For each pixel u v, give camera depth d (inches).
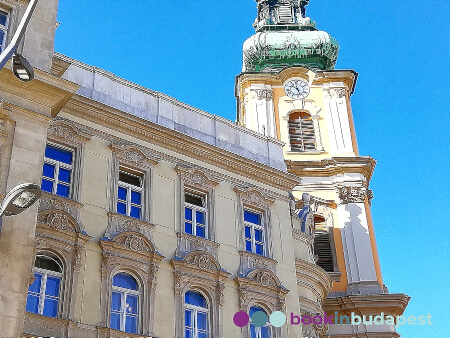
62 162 909.2
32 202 559.2
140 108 1042.7
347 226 1724.9
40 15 869.2
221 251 1002.1
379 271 1692.9
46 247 823.7
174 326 890.7
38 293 799.7
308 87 1980.8
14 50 541.3
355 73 1984.5
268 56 2087.8
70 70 992.9
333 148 1861.5
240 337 949.8
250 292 991.0
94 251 866.8
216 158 1077.8
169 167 1015.0
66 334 784.9
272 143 1209.4
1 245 682.2
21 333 657.0
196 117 1112.2
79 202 881.5
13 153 741.3
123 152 967.0
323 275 1221.7
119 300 869.2
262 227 1090.7
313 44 2082.9
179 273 925.8
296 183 1163.9
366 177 1820.9
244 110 2009.1
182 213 989.2
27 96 787.4
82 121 951.6
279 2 2283.5
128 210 943.7
